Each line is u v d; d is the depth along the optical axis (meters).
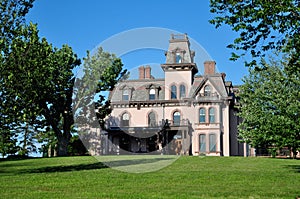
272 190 11.32
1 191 11.00
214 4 12.01
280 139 20.16
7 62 16.64
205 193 10.66
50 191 11.05
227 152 41.03
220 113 41.09
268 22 11.22
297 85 22.86
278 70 26.09
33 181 13.35
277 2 10.85
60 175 15.11
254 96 27.45
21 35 17.36
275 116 22.30
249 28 11.81
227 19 11.81
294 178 14.13
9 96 16.66
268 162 21.69
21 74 16.78
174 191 11.02
